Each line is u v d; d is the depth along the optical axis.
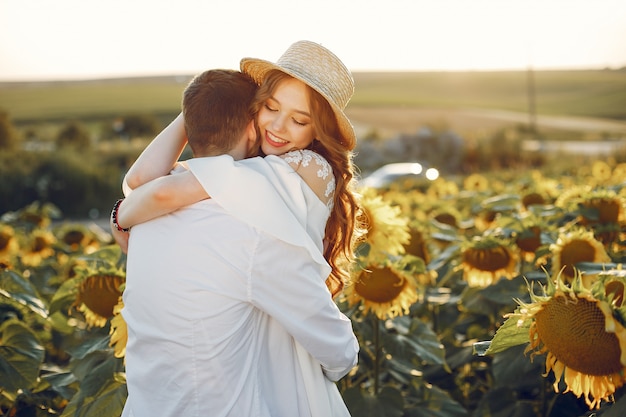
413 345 3.33
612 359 2.02
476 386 4.06
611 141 50.19
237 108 2.23
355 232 2.57
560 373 2.10
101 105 79.50
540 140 50.91
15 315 3.76
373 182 22.30
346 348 2.18
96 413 2.74
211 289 2.04
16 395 3.20
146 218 2.15
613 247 4.03
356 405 3.26
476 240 3.85
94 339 3.08
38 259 5.92
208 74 2.31
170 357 2.06
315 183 2.19
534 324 2.13
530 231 3.85
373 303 3.24
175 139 2.36
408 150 36.94
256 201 2.06
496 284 3.70
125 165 31.25
